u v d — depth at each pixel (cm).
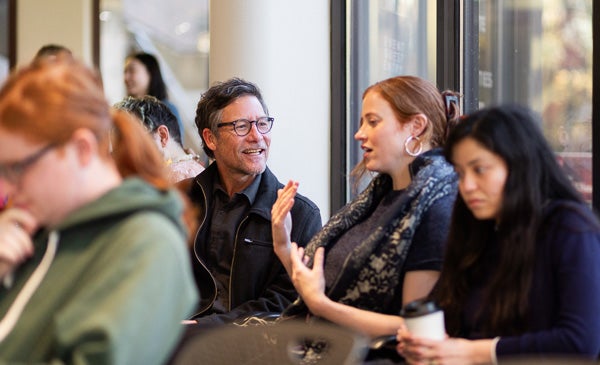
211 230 364
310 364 199
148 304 170
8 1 749
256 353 198
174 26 790
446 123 292
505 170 225
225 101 362
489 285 231
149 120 411
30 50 752
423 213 276
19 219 185
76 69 185
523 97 442
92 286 171
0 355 175
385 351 264
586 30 402
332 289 285
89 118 180
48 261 181
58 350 169
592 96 367
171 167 413
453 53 448
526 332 225
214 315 338
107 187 183
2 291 192
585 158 388
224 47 472
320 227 359
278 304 346
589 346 215
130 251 172
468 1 448
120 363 166
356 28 504
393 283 277
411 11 473
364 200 301
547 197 228
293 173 479
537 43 431
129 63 693
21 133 175
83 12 755
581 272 218
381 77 500
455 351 222
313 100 488
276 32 471
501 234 230
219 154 364
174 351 277
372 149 290
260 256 355
